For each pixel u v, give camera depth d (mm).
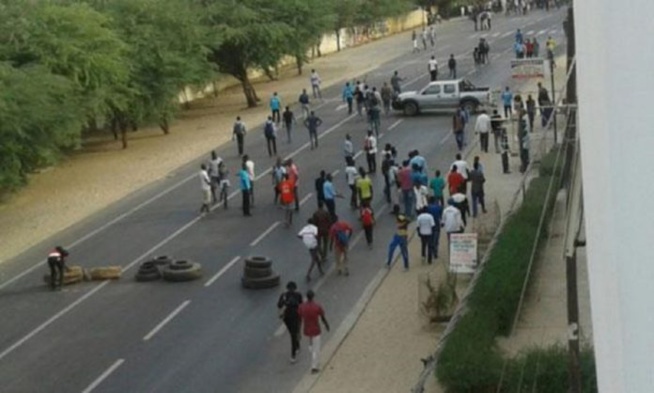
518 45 83125
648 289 5137
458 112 51875
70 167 56219
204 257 36562
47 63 51719
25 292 34312
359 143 55875
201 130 66250
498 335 24297
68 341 28969
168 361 26750
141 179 52219
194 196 47000
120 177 53062
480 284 25500
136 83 60812
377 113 57188
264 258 33062
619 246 5180
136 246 39250
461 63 87312
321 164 51156
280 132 62344
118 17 61500
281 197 40312
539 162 37844
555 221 31250
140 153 59469
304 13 77000
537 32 107438
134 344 28234
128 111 60812
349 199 43219
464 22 129000
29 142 46875
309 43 81250
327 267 33812
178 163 55562
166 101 63125
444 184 39656
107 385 25453
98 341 28719
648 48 5035
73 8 55438
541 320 25094
